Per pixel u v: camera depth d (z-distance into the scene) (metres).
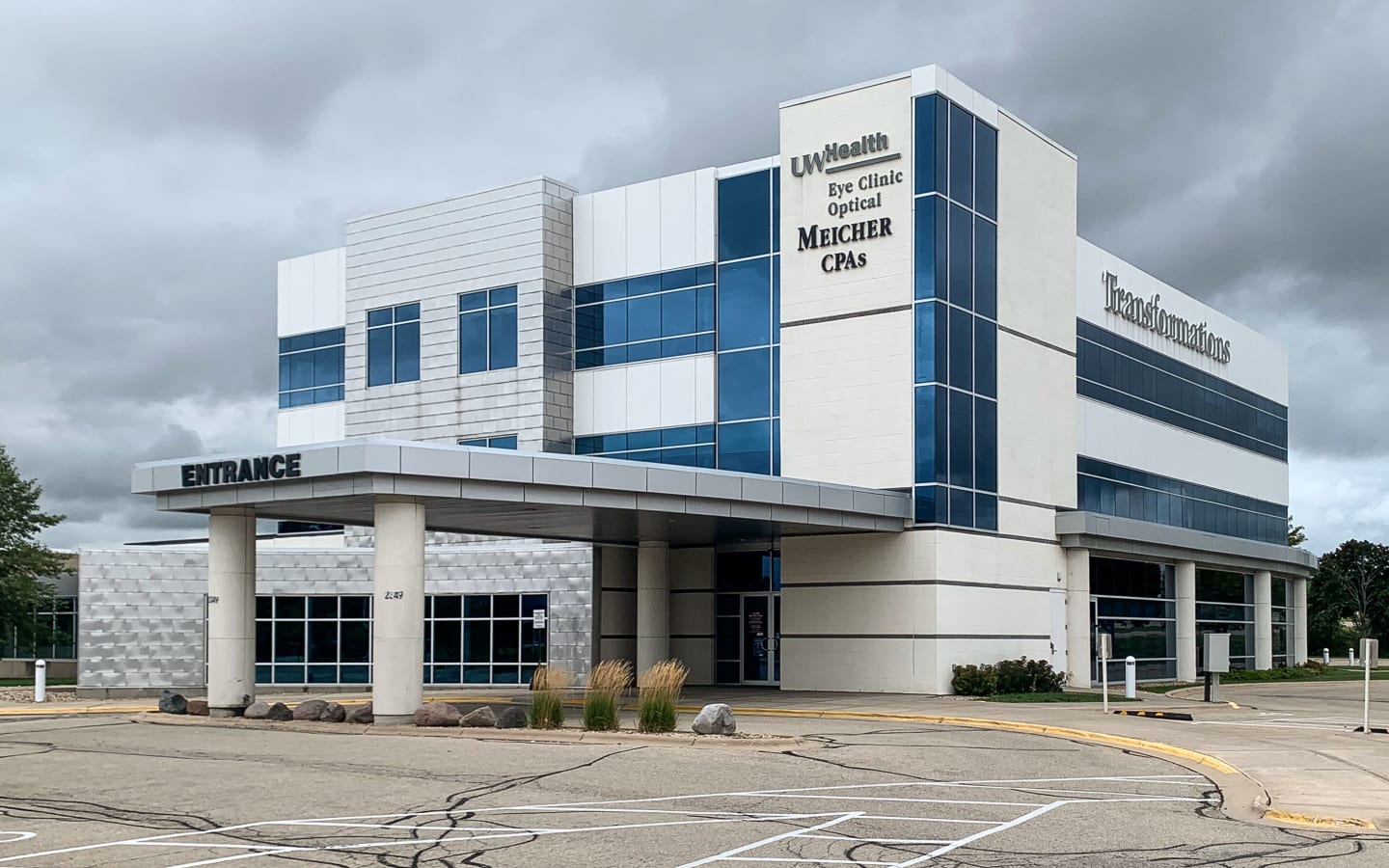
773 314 39.53
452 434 44.16
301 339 49.78
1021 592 38.88
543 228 42.75
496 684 41.84
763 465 39.16
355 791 16.16
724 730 22.08
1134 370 48.56
